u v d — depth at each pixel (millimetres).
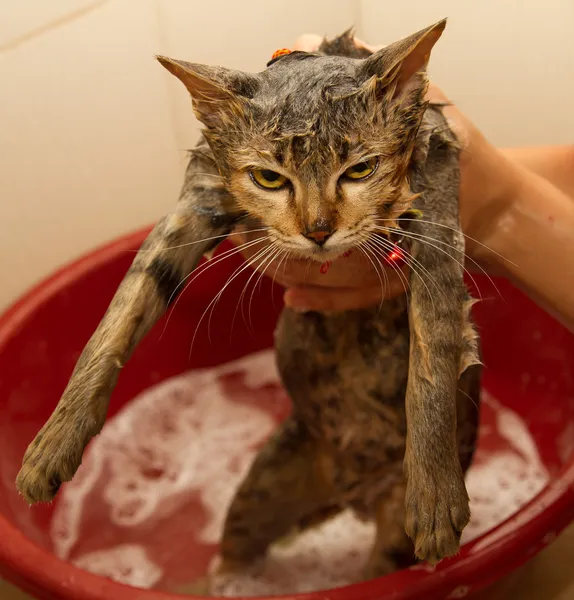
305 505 624
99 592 485
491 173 533
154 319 445
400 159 420
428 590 488
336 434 566
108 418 835
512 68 831
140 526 762
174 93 798
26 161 778
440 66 846
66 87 757
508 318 817
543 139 868
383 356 527
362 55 518
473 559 497
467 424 541
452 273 434
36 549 513
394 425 544
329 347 538
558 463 768
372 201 420
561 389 794
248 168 414
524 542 510
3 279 828
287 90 401
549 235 553
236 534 633
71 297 753
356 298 513
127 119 796
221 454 832
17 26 711
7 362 703
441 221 444
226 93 401
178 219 450
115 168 818
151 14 752
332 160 398
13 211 797
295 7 807
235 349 888
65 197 813
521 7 793
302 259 490
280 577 682
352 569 692
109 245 772
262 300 860
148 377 862
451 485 402
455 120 519
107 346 421
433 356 413
